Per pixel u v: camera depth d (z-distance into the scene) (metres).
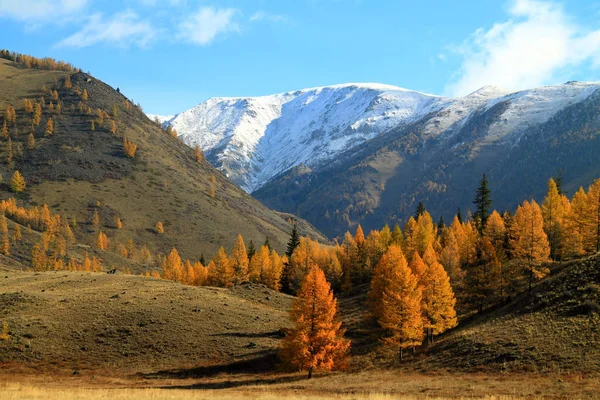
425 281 62.97
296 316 51.91
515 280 70.62
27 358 52.38
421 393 38.62
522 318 56.19
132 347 57.84
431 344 60.38
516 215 91.94
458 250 88.00
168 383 48.53
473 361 48.81
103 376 50.47
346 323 79.06
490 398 34.22
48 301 67.94
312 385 46.34
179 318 66.25
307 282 52.06
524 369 43.78
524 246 71.75
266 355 58.50
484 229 96.50
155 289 81.25
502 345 49.97
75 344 56.84
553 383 38.34
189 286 89.12
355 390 41.94
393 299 57.56
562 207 91.06
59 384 45.53
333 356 51.94
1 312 62.53
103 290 77.94
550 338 48.12
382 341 58.75
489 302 72.00
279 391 42.25
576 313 52.00
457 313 73.38
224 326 66.75
